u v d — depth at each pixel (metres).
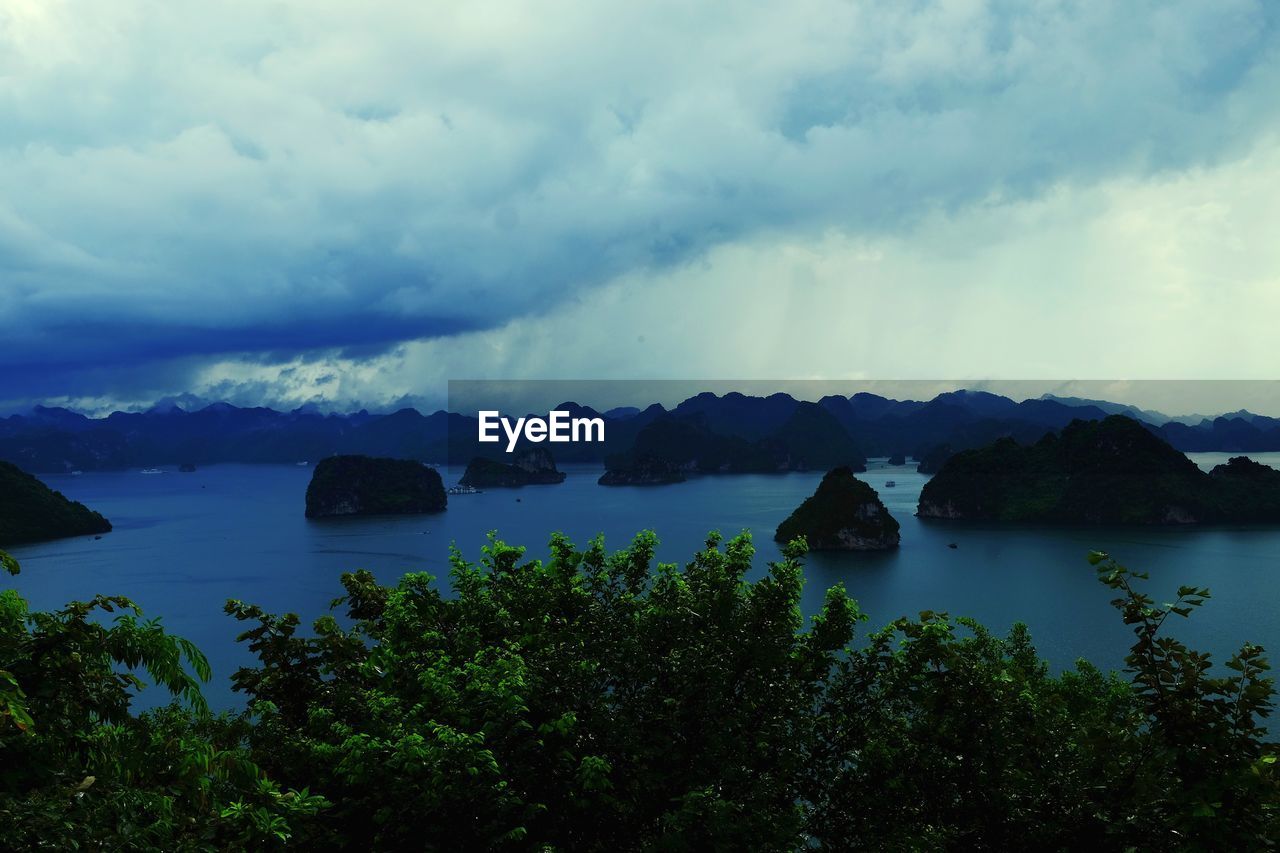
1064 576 152.62
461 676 9.73
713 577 11.91
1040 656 94.56
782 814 9.91
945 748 10.42
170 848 6.61
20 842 5.66
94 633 7.84
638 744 9.68
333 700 11.11
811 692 11.56
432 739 8.55
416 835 8.24
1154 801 8.37
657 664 10.77
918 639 11.02
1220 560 168.62
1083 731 10.45
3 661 7.19
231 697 72.50
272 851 7.45
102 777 7.08
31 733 6.67
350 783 8.52
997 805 9.84
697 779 9.78
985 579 150.75
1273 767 8.10
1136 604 8.88
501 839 8.12
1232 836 7.76
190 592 142.88
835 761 11.14
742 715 10.50
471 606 11.92
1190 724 8.27
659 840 8.62
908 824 10.37
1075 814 9.23
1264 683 8.16
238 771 7.74
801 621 11.59
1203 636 102.69
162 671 8.13
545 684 9.83
